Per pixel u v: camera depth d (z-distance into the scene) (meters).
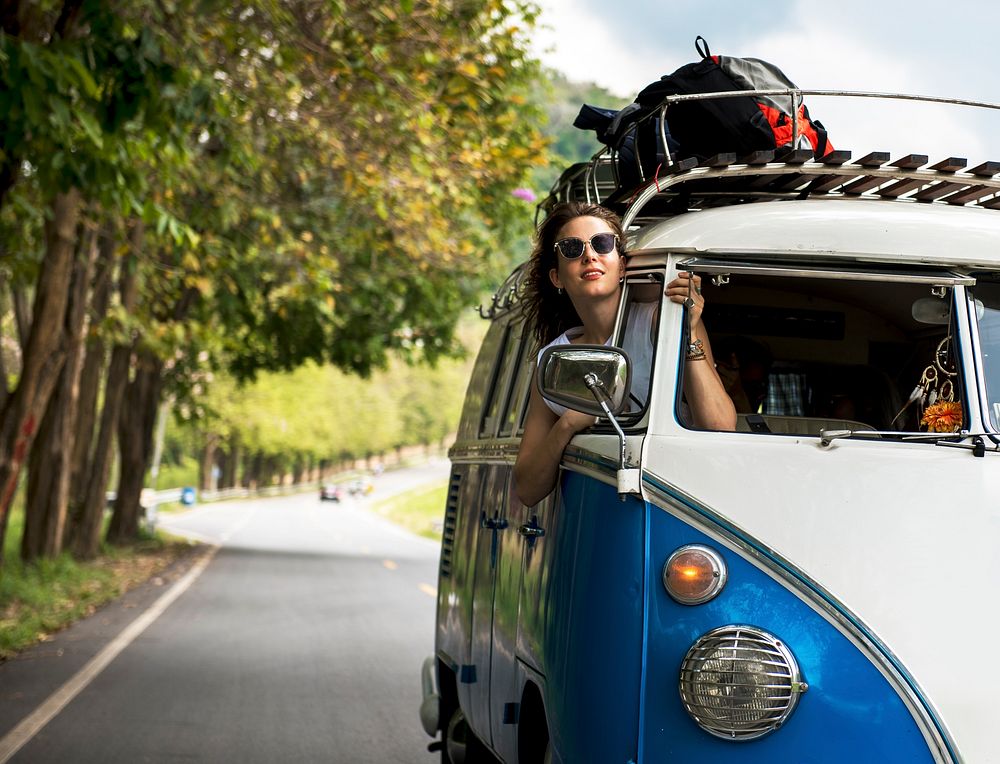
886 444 3.77
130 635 13.77
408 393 168.62
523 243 24.55
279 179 20.39
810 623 3.54
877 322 4.51
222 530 49.34
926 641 3.52
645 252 4.04
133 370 37.59
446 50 14.14
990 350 3.97
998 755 3.47
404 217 16.98
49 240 14.68
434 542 43.16
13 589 16.75
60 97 8.37
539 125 19.62
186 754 7.81
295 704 9.67
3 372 17.00
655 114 4.41
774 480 3.67
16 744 7.96
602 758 3.59
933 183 4.35
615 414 3.91
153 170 13.77
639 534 3.67
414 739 8.42
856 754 3.45
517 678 4.69
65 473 22.22
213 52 13.69
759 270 3.97
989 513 3.67
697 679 3.49
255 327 30.16
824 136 4.84
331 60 13.66
